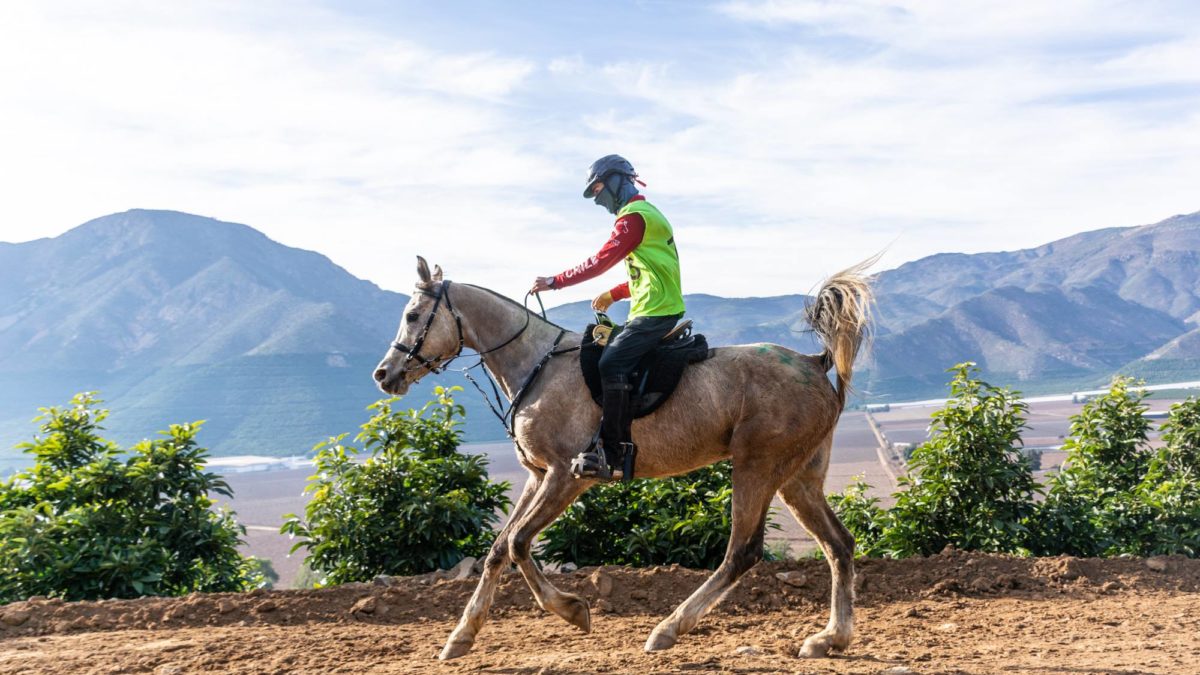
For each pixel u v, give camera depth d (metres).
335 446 9.87
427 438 9.80
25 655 6.18
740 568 5.95
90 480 9.17
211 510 9.92
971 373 10.12
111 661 5.90
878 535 10.50
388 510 9.55
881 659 5.69
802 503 6.23
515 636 6.68
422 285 6.43
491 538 9.71
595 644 6.32
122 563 8.52
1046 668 5.21
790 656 5.93
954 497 9.70
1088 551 9.84
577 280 5.98
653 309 5.93
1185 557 8.82
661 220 6.05
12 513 8.82
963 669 5.25
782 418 5.89
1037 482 9.88
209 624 7.25
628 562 9.38
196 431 9.77
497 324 6.43
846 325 5.98
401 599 7.72
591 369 6.02
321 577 9.77
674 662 5.47
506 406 6.49
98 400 10.16
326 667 5.72
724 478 9.53
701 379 5.98
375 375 6.32
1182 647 5.77
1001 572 8.30
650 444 5.97
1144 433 11.34
